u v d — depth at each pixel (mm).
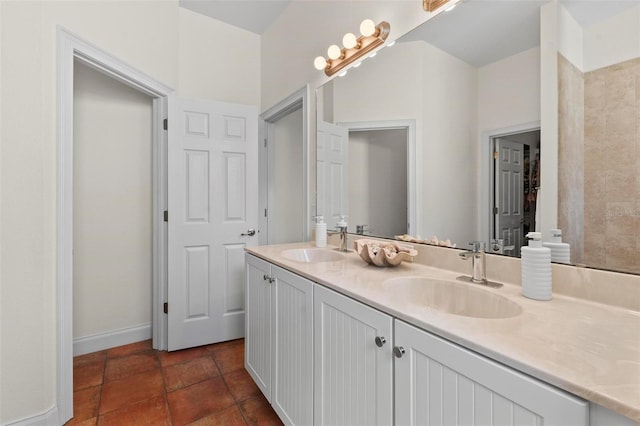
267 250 1896
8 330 1400
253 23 2932
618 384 495
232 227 2588
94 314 2369
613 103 875
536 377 553
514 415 587
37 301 1476
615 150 874
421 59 1477
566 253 977
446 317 788
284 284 1481
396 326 852
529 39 1074
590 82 919
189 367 2143
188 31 2703
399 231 1604
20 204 1424
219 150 2535
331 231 2121
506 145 1144
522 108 1093
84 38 1729
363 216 1827
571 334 689
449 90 1348
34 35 1461
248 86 3066
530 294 947
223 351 2400
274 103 2855
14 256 1411
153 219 2480
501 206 1163
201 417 1632
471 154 1259
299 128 3404
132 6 2088
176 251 2383
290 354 1419
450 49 1339
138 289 2543
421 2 1472
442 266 1372
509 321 762
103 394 1820
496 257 1160
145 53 2201
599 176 905
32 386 1460
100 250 2383
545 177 1031
